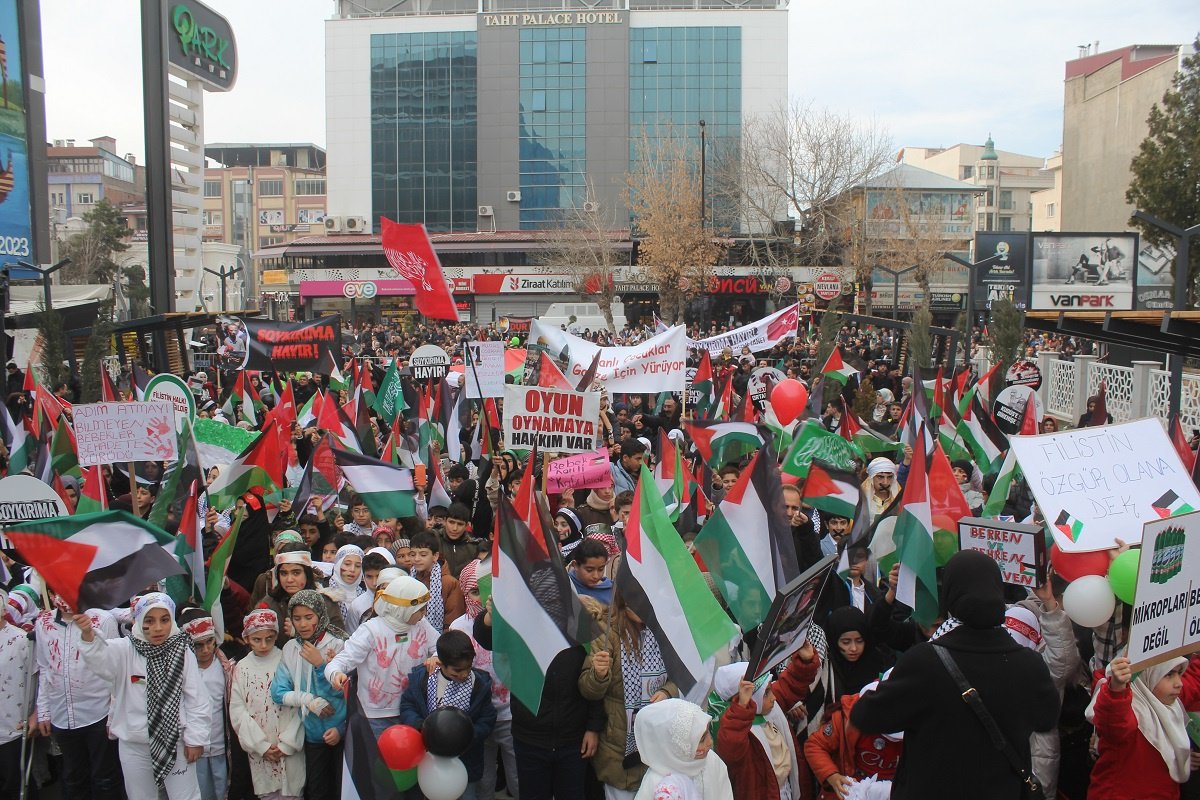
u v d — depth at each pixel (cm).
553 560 591
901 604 684
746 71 8169
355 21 8269
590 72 8175
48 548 622
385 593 626
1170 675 518
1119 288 3058
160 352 2269
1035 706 414
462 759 616
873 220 6241
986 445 1181
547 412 916
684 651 558
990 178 10919
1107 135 5684
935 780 414
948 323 6831
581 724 595
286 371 1839
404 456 1405
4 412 1380
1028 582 566
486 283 7294
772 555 620
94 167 10350
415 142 8319
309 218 12000
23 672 680
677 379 1312
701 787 441
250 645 666
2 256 3528
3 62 3531
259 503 912
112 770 683
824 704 605
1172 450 562
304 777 650
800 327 4478
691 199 6116
